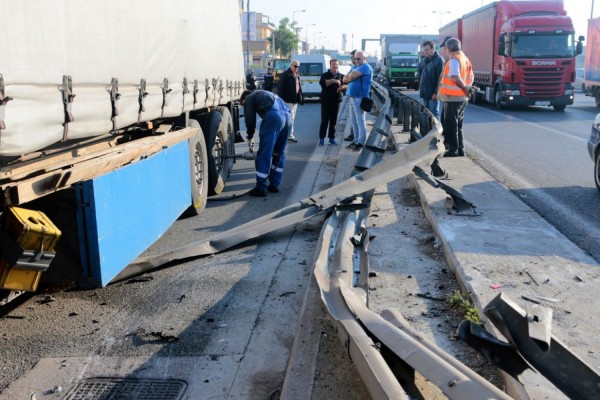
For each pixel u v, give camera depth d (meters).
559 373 2.93
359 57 13.21
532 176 10.36
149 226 5.75
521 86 24.41
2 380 3.96
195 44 8.09
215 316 4.89
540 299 4.60
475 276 5.07
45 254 3.87
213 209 8.66
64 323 4.79
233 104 11.44
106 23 5.04
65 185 4.20
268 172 9.38
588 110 25.86
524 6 25.16
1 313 4.97
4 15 3.45
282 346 4.38
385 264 5.81
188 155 7.44
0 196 3.69
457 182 8.88
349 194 7.19
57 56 4.12
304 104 33.53
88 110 4.66
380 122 12.61
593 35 27.45
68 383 3.92
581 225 7.24
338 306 4.31
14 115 3.55
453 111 11.03
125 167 5.11
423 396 3.33
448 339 4.25
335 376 3.75
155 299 5.26
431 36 47.25
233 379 3.94
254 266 6.03
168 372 4.04
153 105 6.36
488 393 2.77
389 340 3.51
